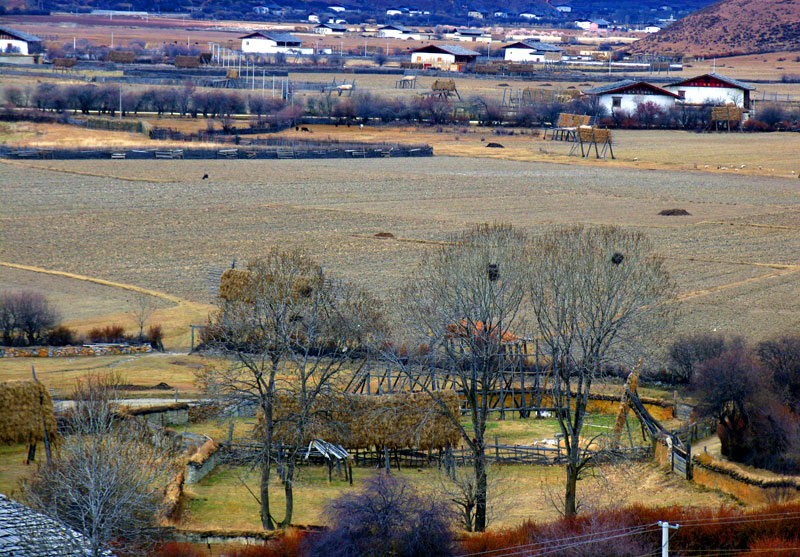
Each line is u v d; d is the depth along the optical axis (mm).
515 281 106250
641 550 70000
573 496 85000
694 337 127125
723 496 88312
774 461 94875
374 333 109750
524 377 124938
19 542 65875
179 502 85688
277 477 95312
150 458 83688
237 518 83938
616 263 104438
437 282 109000
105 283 164375
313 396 92438
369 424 99000
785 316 147625
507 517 85562
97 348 132125
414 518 70438
